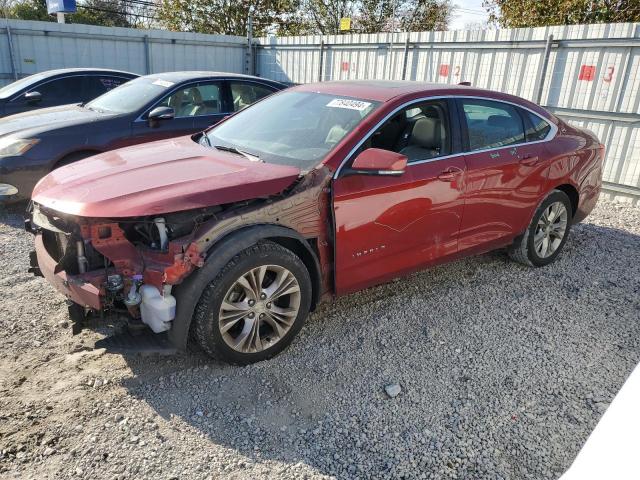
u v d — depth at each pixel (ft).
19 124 21.16
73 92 28.17
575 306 14.37
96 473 8.18
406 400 10.19
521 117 15.61
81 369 10.77
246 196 10.16
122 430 9.11
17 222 19.48
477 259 17.54
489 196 14.35
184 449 8.75
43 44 43.16
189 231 10.11
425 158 13.05
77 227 9.88
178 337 10.02
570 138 16.85
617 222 22.84
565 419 9.82
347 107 13.01
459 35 34.04
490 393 10.50
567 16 47.26
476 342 12.35
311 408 9.88
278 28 92.73
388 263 12.71
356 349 11.88
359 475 8.37
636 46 25.66
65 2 44.93
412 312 13.69
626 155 26.76
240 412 9.70
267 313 10.93
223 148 13.16
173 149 13.01
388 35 39.04
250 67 53.72
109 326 12.11
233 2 87.35
